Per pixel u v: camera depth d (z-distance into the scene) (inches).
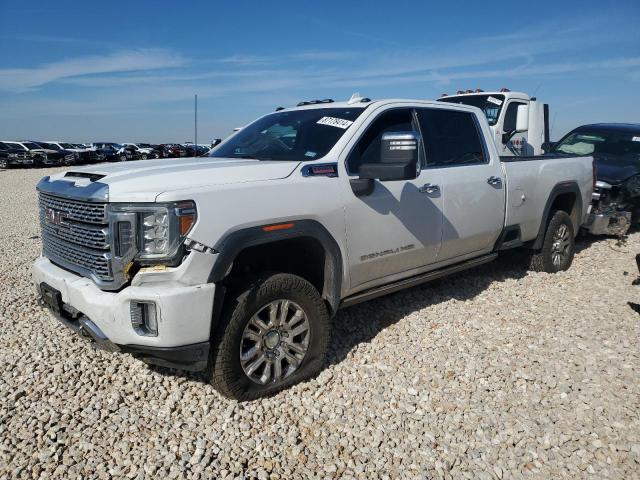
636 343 167.6
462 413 128.8
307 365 141.4
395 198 159.6
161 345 115.4
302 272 152.6
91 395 134.7
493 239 205.9
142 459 110.3
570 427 123.0
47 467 107.4
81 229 126.2
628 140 369.1
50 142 1593.3
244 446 115.3
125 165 146.3
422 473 107.8
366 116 160.9
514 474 107.7
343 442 117.4
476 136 201.0
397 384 141.5
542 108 466.6
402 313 192.1
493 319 187.6
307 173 140.2
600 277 241.1
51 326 178.4
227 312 124.3
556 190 235.9
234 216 121.6
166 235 114.2
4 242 340.5
